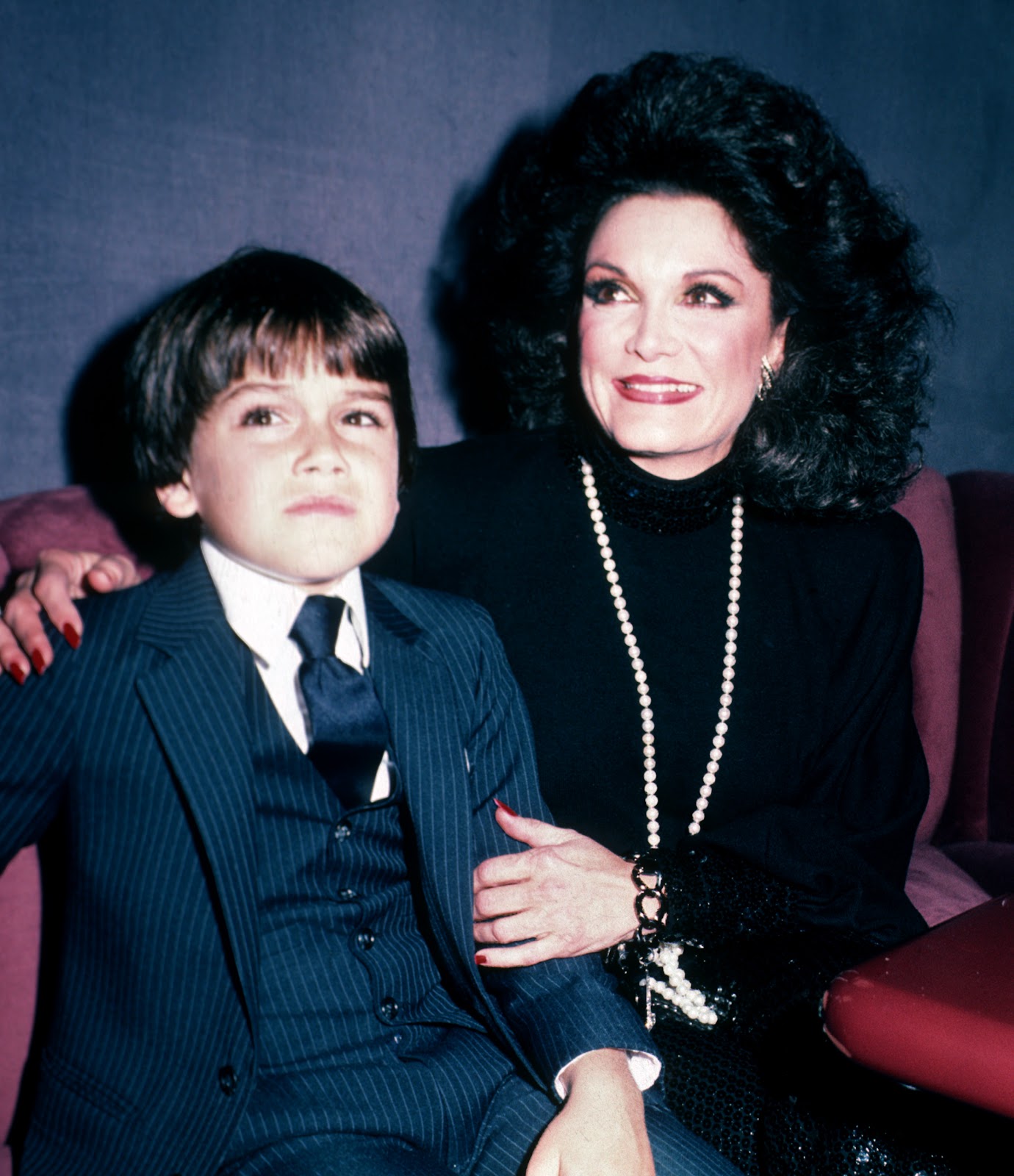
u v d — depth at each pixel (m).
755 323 1.09
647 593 1.18
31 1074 0.97
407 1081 0.82
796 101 1.11
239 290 0.83
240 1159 0.77
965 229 2.23
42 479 1.20
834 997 0.64
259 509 0.81
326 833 0.86
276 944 0.83
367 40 1.34
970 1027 0.58
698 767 1.16
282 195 1.31
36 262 1.15
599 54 1.59
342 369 0.83
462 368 1.53
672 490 1.17
